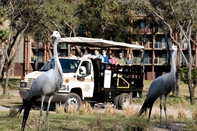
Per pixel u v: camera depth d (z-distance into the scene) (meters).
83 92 37.72
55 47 22.88
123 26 69.00
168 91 26.33
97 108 36.62
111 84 40.19
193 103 48.69
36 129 23.25
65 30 69.75
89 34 70.75
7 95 52.91
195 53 116.56
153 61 123.94
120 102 40.69
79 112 34.12
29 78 37.41
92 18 65.38
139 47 44.72
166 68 126.00
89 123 25.92
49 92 22.83
